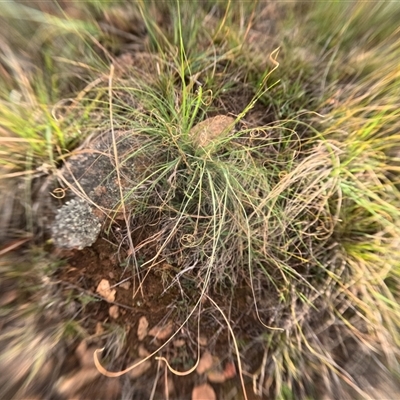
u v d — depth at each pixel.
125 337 0.38
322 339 0.39
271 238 0.40
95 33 0.46
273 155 0.43
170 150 0.40
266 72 0.42
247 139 0.43
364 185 0.40
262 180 0.40
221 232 0.39
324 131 0.43
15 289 0.38
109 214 0.39
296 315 0.39
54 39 0.45
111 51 0.46
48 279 0.38
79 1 0.46
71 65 0.45
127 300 0.39
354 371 0.39
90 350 0.37
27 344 0.36
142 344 0.38
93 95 0.43
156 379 0.37
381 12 0.47
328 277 0.40
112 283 0.39
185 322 0.38
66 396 0.36
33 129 0.39
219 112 0.44
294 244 0.41
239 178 0.40
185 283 0.40
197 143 0.39
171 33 0.47
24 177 0.40
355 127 0.42
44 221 0.39
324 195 0.40
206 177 0.39
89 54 0.45
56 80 0.44
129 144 0.40
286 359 0.38
